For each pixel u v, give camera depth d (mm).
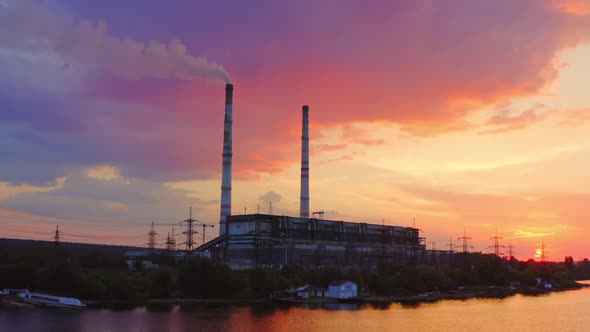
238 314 176750
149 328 147625
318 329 152750
